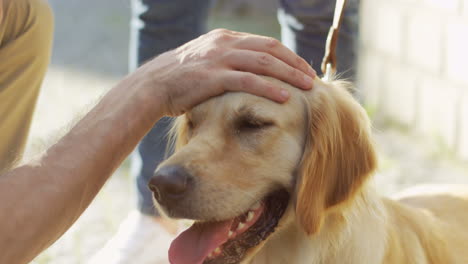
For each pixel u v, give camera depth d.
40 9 2.60
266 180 2.16
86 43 8.32
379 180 4.55
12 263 1.68
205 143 2.11
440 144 5.29
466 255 2.75
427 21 5.39
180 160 2.06
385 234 2.39
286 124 2.15
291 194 2.23
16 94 2.55
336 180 2.26
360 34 6.11
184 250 2.12
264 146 2.13
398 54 5.75
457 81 5.12
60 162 1.77
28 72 2.56
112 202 4.28
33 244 1.71
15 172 1.74
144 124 1.94
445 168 4.81
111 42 8.37
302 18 3.19
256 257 2.38
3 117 2.54
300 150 2.20
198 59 2.04
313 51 3.26
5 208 1.66
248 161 2.12
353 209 2.31
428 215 2.82
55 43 8.34
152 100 1.96
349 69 3.18
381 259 2.34
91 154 1.80
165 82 2.00
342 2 2.46
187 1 3.42
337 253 2.30
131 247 3.26
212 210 2.05
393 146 5.25
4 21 2.45
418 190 3.21
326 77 2.50
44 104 6.09
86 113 1.98
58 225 1.75
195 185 2.04
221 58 2.04
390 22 5.80
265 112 2.10
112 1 10.52
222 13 9.16
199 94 2.02
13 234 1.66
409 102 5.68
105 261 3.27
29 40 2.54
